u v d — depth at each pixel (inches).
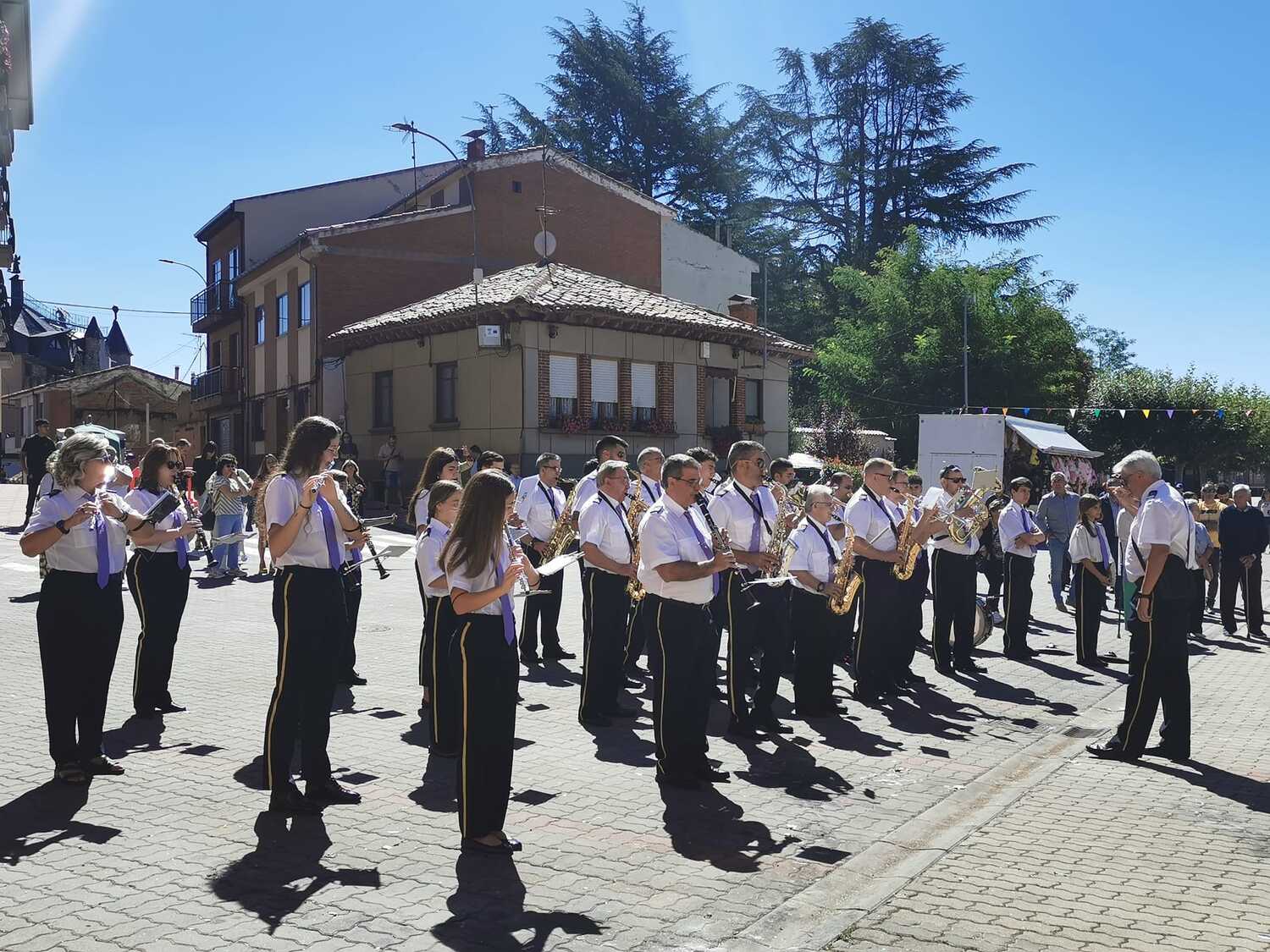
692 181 2086.6
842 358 1883.6
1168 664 285.3
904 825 231.1
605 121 2071.9
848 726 325.4
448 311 1029.2
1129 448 2030.0
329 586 232.8
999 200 2127.2
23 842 208.7
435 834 217.8
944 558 417.4
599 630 316.2
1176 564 284.5
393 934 169.9
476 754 205.6
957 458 1210.0
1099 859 209.2
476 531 203.6
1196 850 214.7
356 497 514.6
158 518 279.9
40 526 239.0
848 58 2207.2
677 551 260.5
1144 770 277.7
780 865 205.3
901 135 2202.3
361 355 1207.6
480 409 1044.5
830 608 333.1
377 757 276.1
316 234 1216.2
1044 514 613.3
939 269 1828.2
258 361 1471.5
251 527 823.7
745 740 305.9
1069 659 457.4
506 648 208.2
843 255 2198.6
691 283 1603.1
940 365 1786.4
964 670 422.6
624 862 205.2
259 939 166.9
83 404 2169.0
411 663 406.3
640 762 278.4
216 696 340.2
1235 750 300.7
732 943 169.9
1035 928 175.6
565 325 1032.8
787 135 2273.6
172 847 207.2
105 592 250.4
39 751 272.4
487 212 1326.3
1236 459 2143.2
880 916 179.9
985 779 269.6
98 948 163.2
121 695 339.9
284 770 228.5
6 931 168.6
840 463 1434.5
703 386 1150.3
